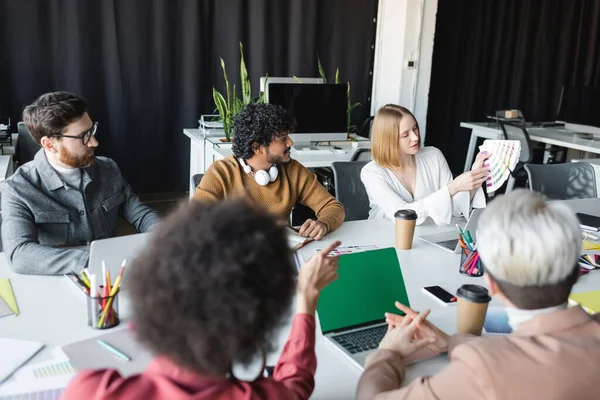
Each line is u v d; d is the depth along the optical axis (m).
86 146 1.87
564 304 0.93
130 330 0.72
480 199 2.34
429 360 1.23
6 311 1.38
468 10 5.61
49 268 1.61
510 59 5.92
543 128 5.46
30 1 4.18
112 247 1.77
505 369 0.84
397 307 1.34
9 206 1.80
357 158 3.57
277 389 0.79
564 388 0.83
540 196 0.97
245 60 4.88
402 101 5.26
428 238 2.06
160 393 0.71
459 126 5.97
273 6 4.83
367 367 1.12
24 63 4.27
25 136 3.72
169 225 0.73
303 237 1.97
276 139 2.10
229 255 0.68
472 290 1.31
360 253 1.43
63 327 1.32
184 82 4.72
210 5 4.67
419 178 2.47
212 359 0.68
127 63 4.53
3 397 1.04
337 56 5.14
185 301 0.66
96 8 4.34
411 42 5.12
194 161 4.46
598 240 2.16
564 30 5.98
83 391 0.72
